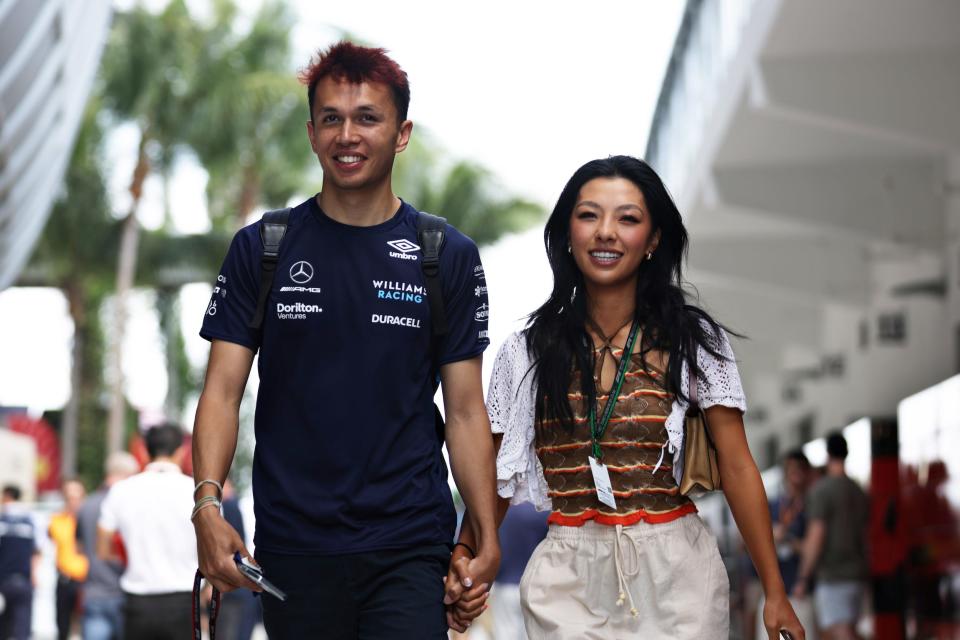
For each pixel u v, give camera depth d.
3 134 17.66
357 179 5.74
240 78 52.31
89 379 69.12
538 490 6.32
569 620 6.07
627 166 6.23
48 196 26.11
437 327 5.85
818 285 33.06
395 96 5.82
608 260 6.17
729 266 33.19
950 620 15.79
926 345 27.22
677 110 33.72
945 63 20.19
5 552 21.38
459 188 62.75
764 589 6.12
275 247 5.79
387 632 5.70
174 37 52.22
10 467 45.69
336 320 5.74
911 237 25.94
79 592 20.45
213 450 5.71
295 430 5.75
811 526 17.03
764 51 20.20
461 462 5.98
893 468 19.31
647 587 6.03
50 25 16.73
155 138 53.41
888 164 26.12
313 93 5.84
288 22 53.66
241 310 5.84
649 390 6.09
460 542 6.12
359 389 5.72
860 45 19.86
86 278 58.16
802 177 26.38
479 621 19.23
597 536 6.09
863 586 17.33
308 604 5.73
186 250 55.81
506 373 6.37
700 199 30.05
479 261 6.01
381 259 5.79
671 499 6.12
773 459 51.81
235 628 16.97
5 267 26.41
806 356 44.12
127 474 18.22
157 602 11.78
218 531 5.52
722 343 6.18
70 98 22.25
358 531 5.71
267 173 55.22
